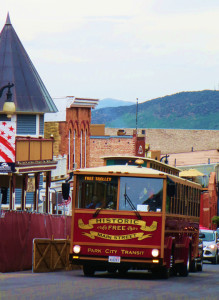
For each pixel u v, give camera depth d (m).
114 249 47.88
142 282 45.50
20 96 89.38
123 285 41.81
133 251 47.75
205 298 36.62
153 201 48.00
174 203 51.66
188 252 57.50
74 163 116.75
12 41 92.25
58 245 57.22
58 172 105.56
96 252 48.06
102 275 52.12
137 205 48.00
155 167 60.38
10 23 93.31
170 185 47.56
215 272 67.88
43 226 59.59
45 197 90.44
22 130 90.75
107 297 34.22
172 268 57.00
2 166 64.56
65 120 113.19
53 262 56.06
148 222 47.78
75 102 115.69
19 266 53.19
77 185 48.75
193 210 62.31
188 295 38.00
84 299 32.97
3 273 49.69
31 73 91.81
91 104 121.88
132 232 47.81
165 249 48.72
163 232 47.72
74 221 48.47
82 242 48.28
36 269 52.38
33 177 89.25
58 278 46.06
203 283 48.44
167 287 42.50
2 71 90.00
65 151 113.38
